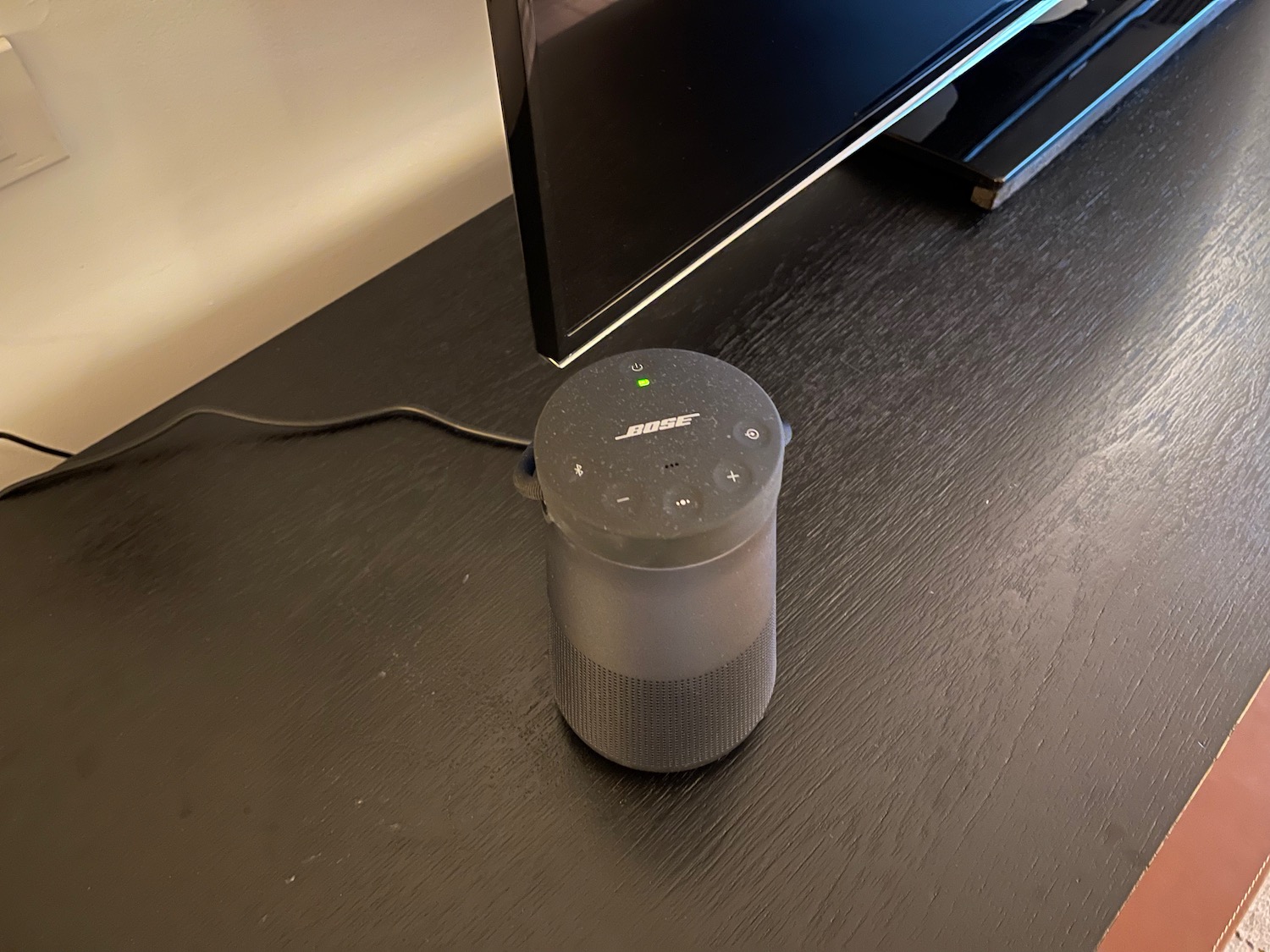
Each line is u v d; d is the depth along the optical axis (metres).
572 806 0.49
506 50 0.42
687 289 0.75
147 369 0.72
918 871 0.46
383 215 0.80
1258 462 0.63
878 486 0.62
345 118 0.73
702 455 0.38
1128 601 0.56
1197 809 0.48
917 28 0.67
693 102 0.53
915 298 0.74
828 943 0.45
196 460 0.66
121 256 0.66
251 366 0.71
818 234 0.79
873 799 0.49
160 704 0.54
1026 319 0.72
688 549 0.36
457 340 0.72
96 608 0.58
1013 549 0.59
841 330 0.72
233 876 0.47
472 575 0.59
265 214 0.72
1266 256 0.76
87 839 0.49
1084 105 0.85
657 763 0.48
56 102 0.58
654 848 0.48
